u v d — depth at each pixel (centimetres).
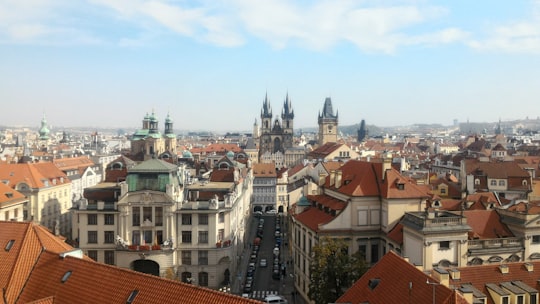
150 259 11881
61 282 5575
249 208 19788
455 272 6312
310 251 10462
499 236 8706
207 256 12219
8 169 16675
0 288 5691
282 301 10444
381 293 5969
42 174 17425
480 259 8269
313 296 8369
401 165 17688
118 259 11994
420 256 8094
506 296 6034
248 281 12550
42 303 5266
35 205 16288
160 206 12088
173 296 4809
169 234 12100
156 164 12288
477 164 15838
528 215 8506
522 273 6538
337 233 9881
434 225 8069
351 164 11675
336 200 10712
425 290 5378
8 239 6388
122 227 12106
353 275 8175
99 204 12188
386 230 9700
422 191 9925
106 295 5159
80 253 6450
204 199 12925
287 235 17612
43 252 6106
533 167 18812
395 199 9631
